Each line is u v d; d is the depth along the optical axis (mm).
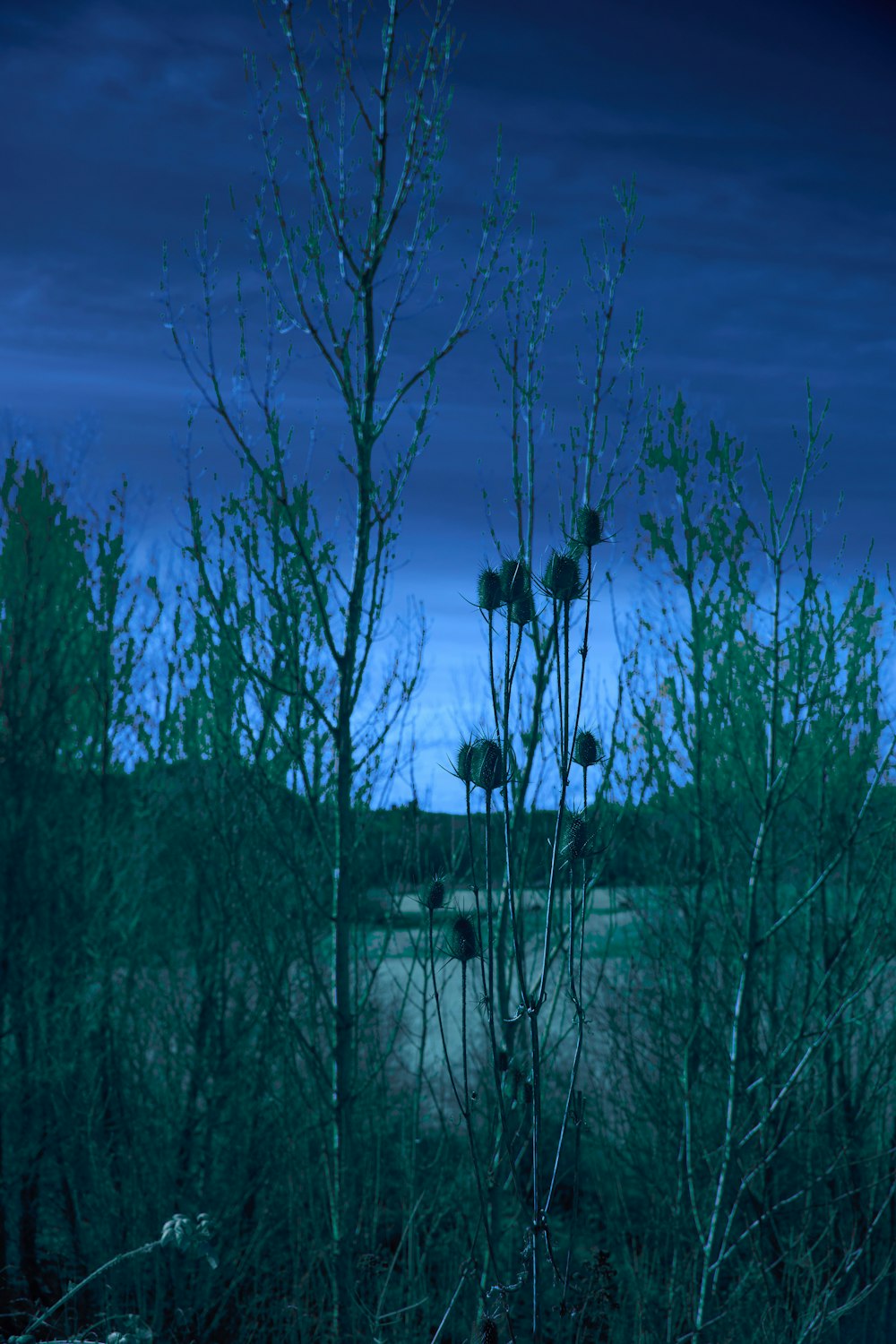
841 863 4773
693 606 4734
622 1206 4805
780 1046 4637
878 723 4820
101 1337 4375
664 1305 4348
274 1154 5031
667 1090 4746
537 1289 2574
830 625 4621
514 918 2539
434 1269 4918
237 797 4891
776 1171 4879
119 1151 4906
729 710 4734
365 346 4293
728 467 4785
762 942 4277
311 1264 4469
